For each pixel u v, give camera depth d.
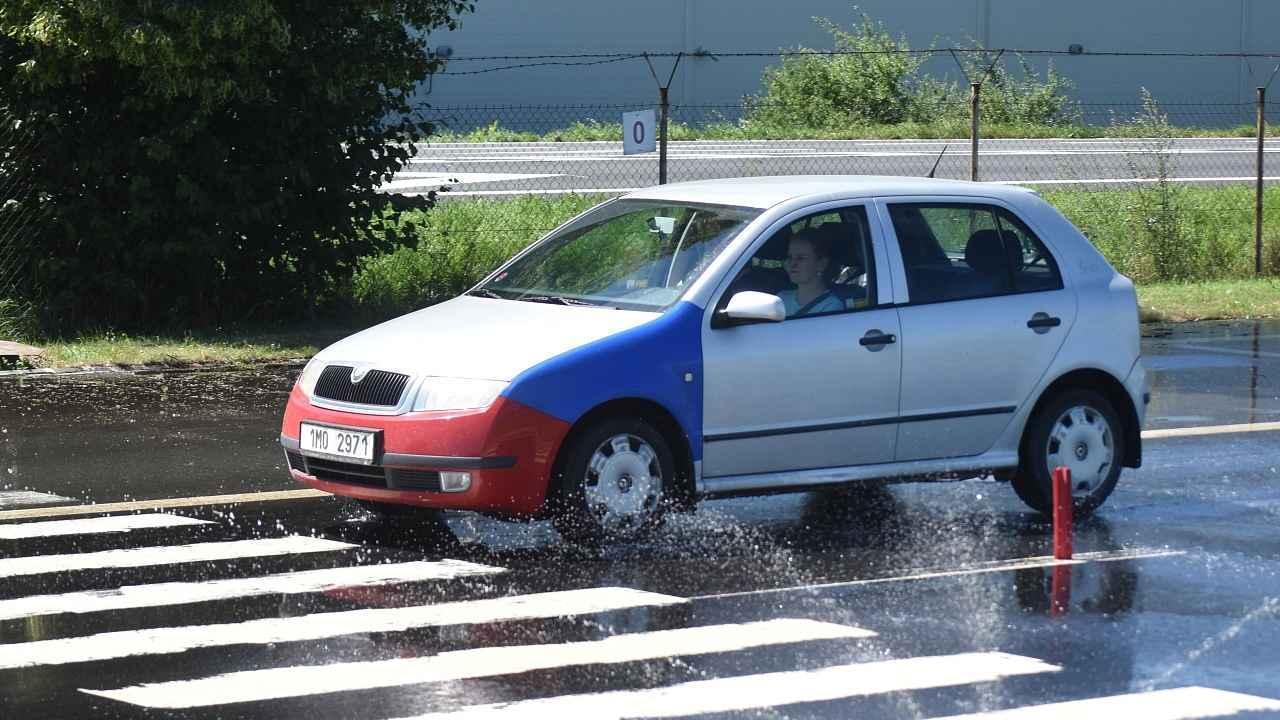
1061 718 6.47
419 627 7.72
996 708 6.58
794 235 9.80
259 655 7.27
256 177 17.94
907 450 9.95
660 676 6.97
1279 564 9.13
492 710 6.51
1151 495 11.06
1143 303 21.42
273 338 17.75
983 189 10.49
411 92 18.97
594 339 9.16
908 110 49.53
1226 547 9.55
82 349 16.53
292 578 8.64
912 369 9.88
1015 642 7.53
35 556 9.12
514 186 31.22
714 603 8.17
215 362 16.48
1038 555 9.30
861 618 7.91
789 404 9.55
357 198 18.66
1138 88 60.78
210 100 16.91
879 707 6.58
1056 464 10.38
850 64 49.28
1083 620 7.93
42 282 17.61
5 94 17.41
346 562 9.00
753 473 9.54
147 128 17.72
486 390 8.93
